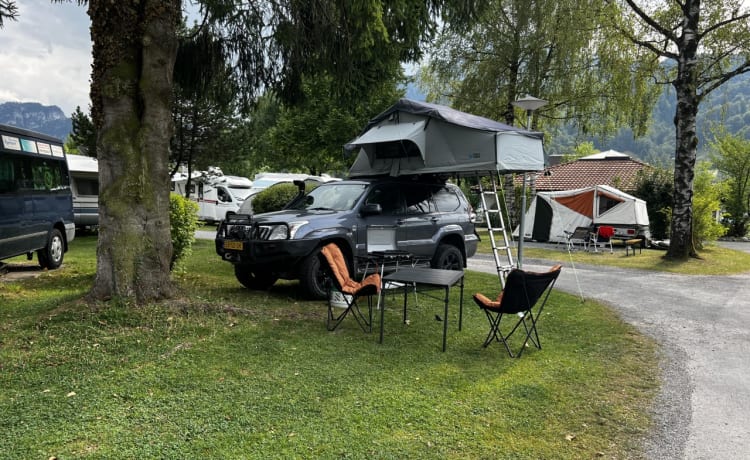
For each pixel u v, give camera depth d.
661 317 7.53
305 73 9.88
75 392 4.02
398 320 6.70
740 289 10.08
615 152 35.03
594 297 9.05
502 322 6.84
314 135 27.05
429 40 8.71
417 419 3.80
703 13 14.67
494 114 21.22
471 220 9.68
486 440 3.54
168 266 6.40
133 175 6.01
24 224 9.48
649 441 3.65
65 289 8.39
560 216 20.48
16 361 4.55
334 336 5.79
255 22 9.09
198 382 4.30
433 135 8.25
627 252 16.22
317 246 7.39
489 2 8.73
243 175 45.59
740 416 4.09
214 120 16.77
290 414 3.79
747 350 5.90
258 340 5.44
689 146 14.23
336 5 7.54
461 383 4.54
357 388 4.32
